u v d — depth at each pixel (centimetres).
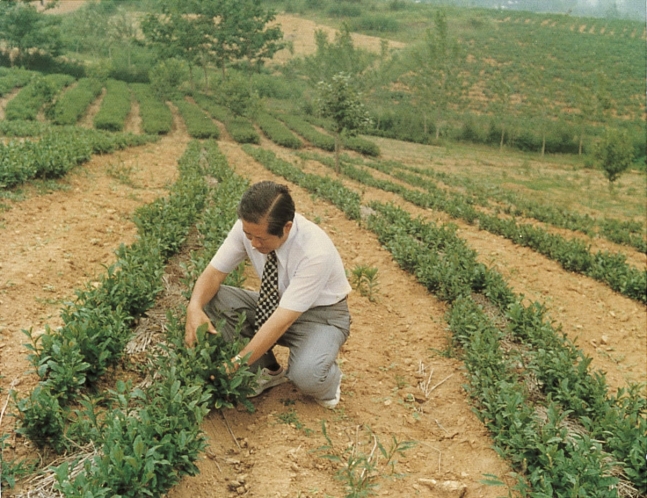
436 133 5222
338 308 445
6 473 342
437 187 2381
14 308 567
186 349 421
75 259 728
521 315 650
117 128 3566
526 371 562
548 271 1088
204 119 4075
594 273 1088
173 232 742
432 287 793
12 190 1005
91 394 420
